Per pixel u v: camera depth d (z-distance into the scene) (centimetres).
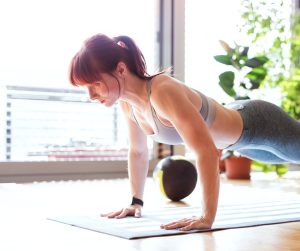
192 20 464
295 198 296
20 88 397
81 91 421
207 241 168
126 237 173
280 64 466
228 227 192
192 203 274
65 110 416
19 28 394
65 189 335
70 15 412
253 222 205
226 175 440
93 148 426
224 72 419
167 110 185
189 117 180
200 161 179
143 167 225
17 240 170
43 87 406
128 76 192
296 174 485
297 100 456
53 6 406
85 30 418
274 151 242
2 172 379
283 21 475
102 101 191
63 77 412
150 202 277
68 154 417
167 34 453
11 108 395
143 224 197
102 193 313
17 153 398
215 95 467
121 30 436
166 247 159
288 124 238
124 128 438
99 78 183
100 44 184
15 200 274
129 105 213
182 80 455
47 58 406
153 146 445
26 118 401
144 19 447
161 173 282
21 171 386
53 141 412
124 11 436
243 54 423
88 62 180
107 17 429
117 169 428
